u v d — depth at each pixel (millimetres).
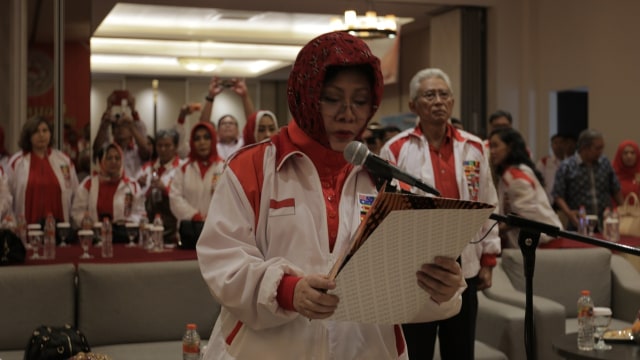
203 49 15672
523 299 4938
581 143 7863
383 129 8344
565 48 10594
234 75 17812
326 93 1822
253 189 1827
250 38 14391
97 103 17312
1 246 4703
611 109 9820
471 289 3861
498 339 4766
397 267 1577
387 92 14461
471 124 11125
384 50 12633
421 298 1646
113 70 17000
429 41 12945
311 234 1809
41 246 5359
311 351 1787
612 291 5562
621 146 8266
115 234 6062
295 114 1857
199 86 17828
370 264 1552
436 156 4031
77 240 6293
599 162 7871
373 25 9008
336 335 1822
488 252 4020
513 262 5367
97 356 3553
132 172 9281
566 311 5410
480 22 11180
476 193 4039
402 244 1540
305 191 1839
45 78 9453
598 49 10016
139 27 13836
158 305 4574
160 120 17625
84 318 4484
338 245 1830
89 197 6473
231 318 1824
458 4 10969
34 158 6523
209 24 13875
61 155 6676
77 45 9547
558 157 10180
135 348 4418
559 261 5410
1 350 4363
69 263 4738
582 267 5449
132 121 9438
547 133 11016
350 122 1824
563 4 10609
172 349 4402
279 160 1850
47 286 4441
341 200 1867
